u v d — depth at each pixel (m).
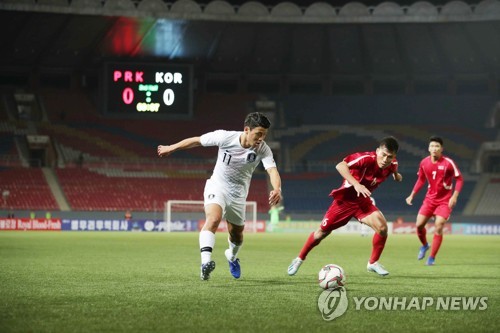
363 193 24.53
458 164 146.50
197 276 27.34
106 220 116.25
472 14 133.25
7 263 34.66
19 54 148.38
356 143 153.62
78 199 128.38
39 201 125.81
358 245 66.62
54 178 133.38
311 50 156.38
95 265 33.78
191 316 16.19
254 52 155.88
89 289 21.91
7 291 21.17
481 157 147.50
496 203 134.25
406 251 54.53
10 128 143.88
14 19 132.88
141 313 16.59
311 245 27.58
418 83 169.12
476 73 163.75
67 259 38.66
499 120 158.75
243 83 165.00
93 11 126.44
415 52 155.62
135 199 131.25
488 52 153.25
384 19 136.12
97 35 140.88
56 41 143.62
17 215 120.44
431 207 38.28
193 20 132.12
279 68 163.25
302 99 165.62
